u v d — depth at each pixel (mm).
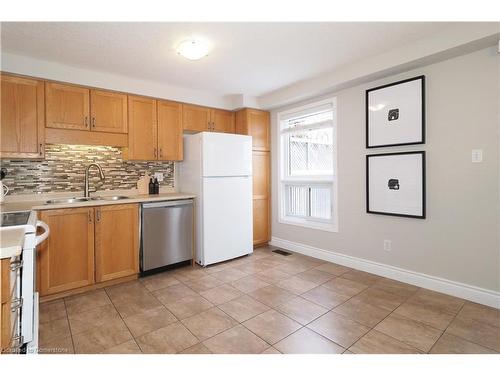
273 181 4230
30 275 1472
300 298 2457
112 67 2805
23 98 2521
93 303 2400
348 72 2883
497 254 2195
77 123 2809
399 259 2801
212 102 3799
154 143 3338
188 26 2059
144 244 2961
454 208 2406
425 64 2498
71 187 3029
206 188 3303
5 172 2652
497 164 2178
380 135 2854
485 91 2211
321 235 3576
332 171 3521
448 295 2447
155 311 2250
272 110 4148
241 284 2787
